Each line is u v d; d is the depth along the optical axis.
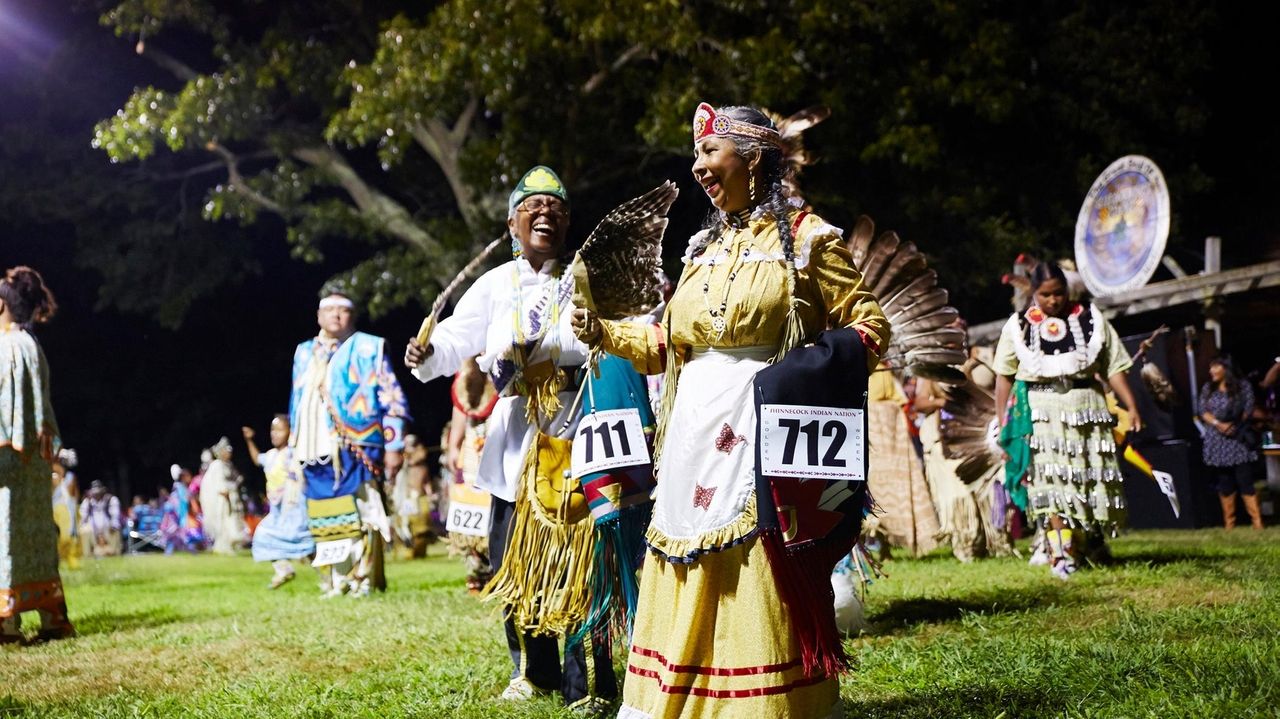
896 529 8.84
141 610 8.68
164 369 36.41
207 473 22.83
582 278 3.40
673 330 3.34
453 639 5.92
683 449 3.21
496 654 5.37
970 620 5.42
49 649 6.56
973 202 19.59
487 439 4.41
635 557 3.97
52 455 7.25
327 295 9.34
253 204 22.33
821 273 3.22
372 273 21.16
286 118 22.77
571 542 4.11
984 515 9.34
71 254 33.00
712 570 3.12
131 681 5.24
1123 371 7.05
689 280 3.32
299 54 20.81
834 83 18.56
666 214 3.83
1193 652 4.17
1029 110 20.81
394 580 10.83
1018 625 5.22
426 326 4.30
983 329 15.11
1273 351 19.14
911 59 19.31
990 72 18.75
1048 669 4.11
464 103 20.31
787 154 4.97
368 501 9.10
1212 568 6.82
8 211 26.22
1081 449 7.04
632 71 18.59
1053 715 3.57
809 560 3.07
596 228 3.74
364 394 9.11
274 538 10.36
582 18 17.08
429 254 20.84
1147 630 4.68
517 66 16.88
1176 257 23.12
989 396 8.48
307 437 9.05
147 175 26.31
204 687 5.00
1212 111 22.38
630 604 3.96
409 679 4.86
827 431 3.08
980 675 4.12
